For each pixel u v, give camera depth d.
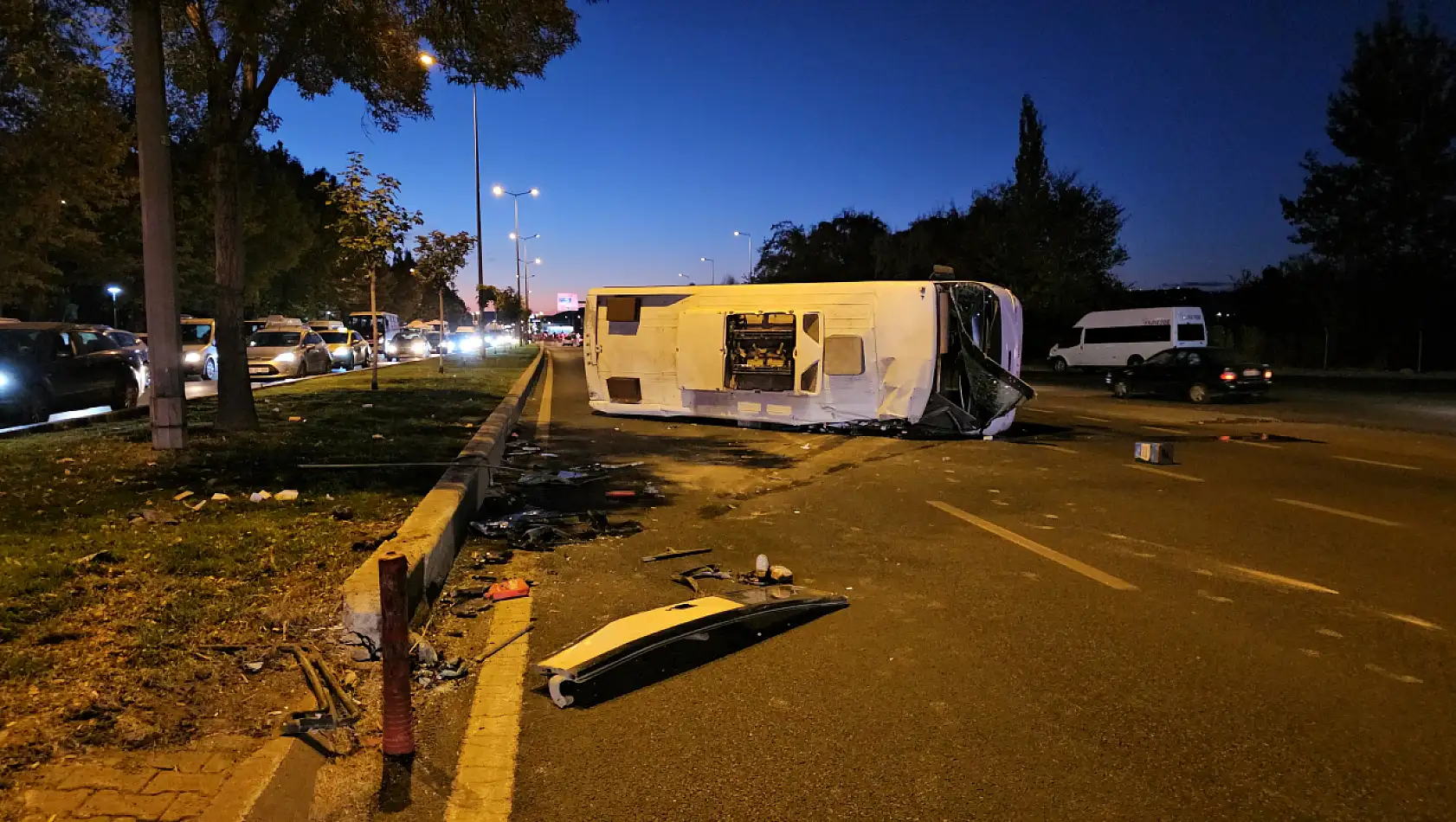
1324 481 10.32
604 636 4.61
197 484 8.04
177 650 4.20
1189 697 4.25
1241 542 7.36
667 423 16.09
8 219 21.78
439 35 10.34
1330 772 3.54
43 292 32.31
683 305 15.93
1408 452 12.80
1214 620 5.38
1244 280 42.25
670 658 4.70
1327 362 35.88
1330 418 17.86
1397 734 3.87
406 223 19.69
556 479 10.02
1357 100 32.50
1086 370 35.25
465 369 31.22
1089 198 43.56
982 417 14.18
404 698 3.56
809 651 4.85
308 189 60.03
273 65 10.59
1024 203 43.16
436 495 7.09
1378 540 7.41
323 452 10.05
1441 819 3.19
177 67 10.98
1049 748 3.73
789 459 11.98
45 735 3.33
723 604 5.27
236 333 11.58
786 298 14.91
